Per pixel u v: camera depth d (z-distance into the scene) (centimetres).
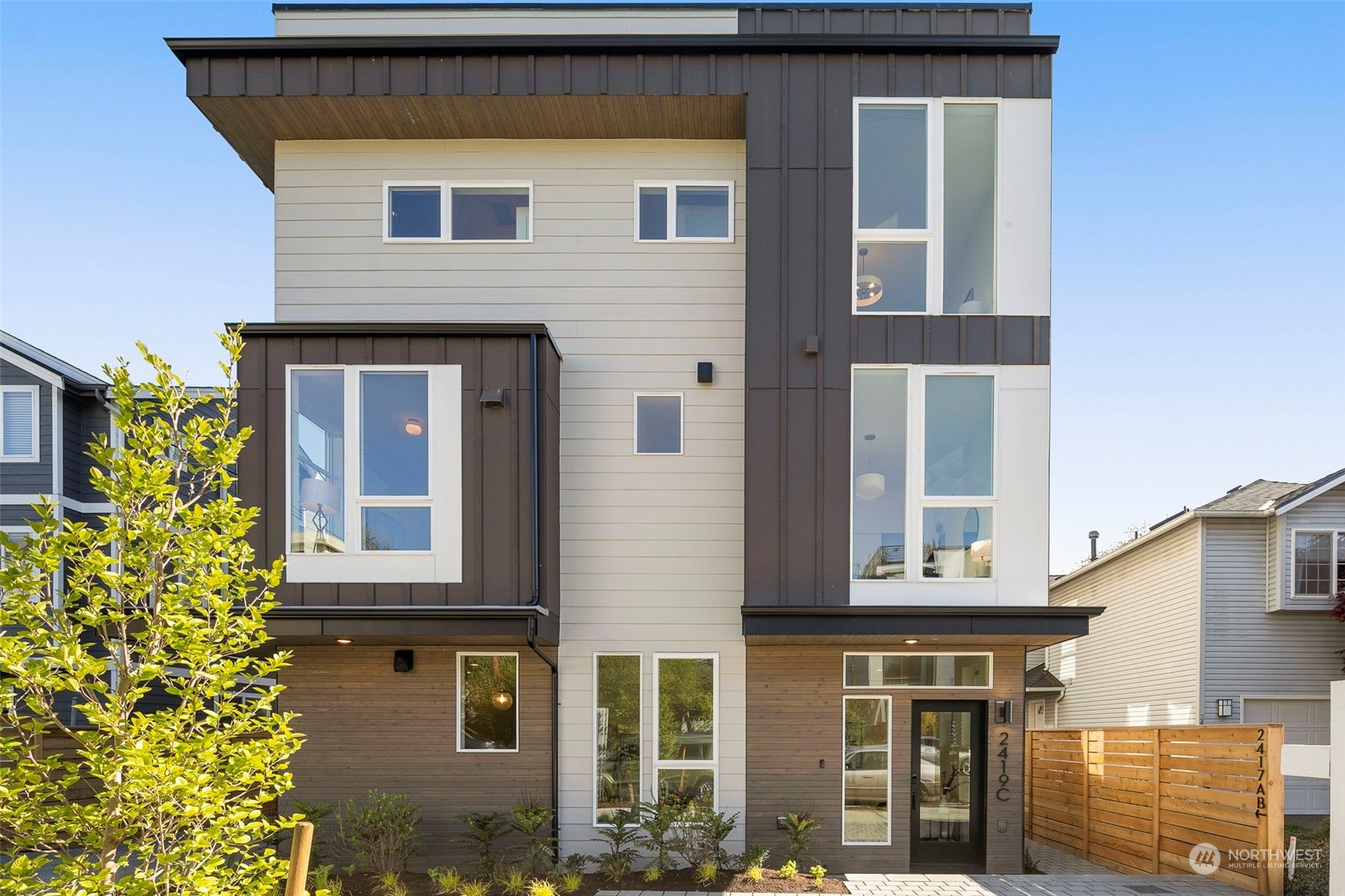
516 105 934
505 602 847
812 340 896
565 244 995
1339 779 556
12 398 1402
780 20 969
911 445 901
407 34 977
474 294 991
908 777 934
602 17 979
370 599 845
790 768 933
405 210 1005
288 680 941
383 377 868
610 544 962
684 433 973
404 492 859
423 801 924
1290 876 768
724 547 962
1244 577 1598
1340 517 1567
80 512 1441
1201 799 870
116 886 450
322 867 825
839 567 888
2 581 458
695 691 948
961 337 908
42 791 470
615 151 1004
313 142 1005
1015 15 958
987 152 927
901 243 927
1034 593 883
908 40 913
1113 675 1925
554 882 837
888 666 949
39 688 475
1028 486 893
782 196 920
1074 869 1030
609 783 938
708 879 844
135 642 745
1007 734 935
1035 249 916
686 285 989
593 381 980
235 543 537
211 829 483
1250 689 1577
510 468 860
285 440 851
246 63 917
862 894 802
